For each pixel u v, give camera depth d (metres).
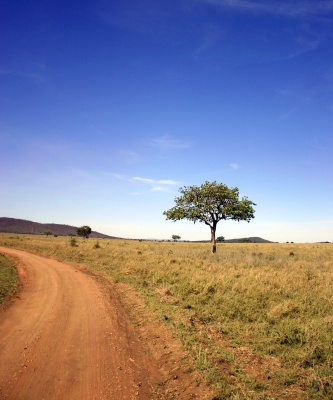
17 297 11.16
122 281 14.22
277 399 4.52
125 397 4.63
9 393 4.67
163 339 6.90
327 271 16.02
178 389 4.87
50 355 6.09
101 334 7.31
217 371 5.32
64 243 45.56
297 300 9.72
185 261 20.22
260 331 7.20
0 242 47.69
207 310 8.91
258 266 18.39
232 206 25.80
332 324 7.33
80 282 14.28
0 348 6.40
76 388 4.86
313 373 5.19
